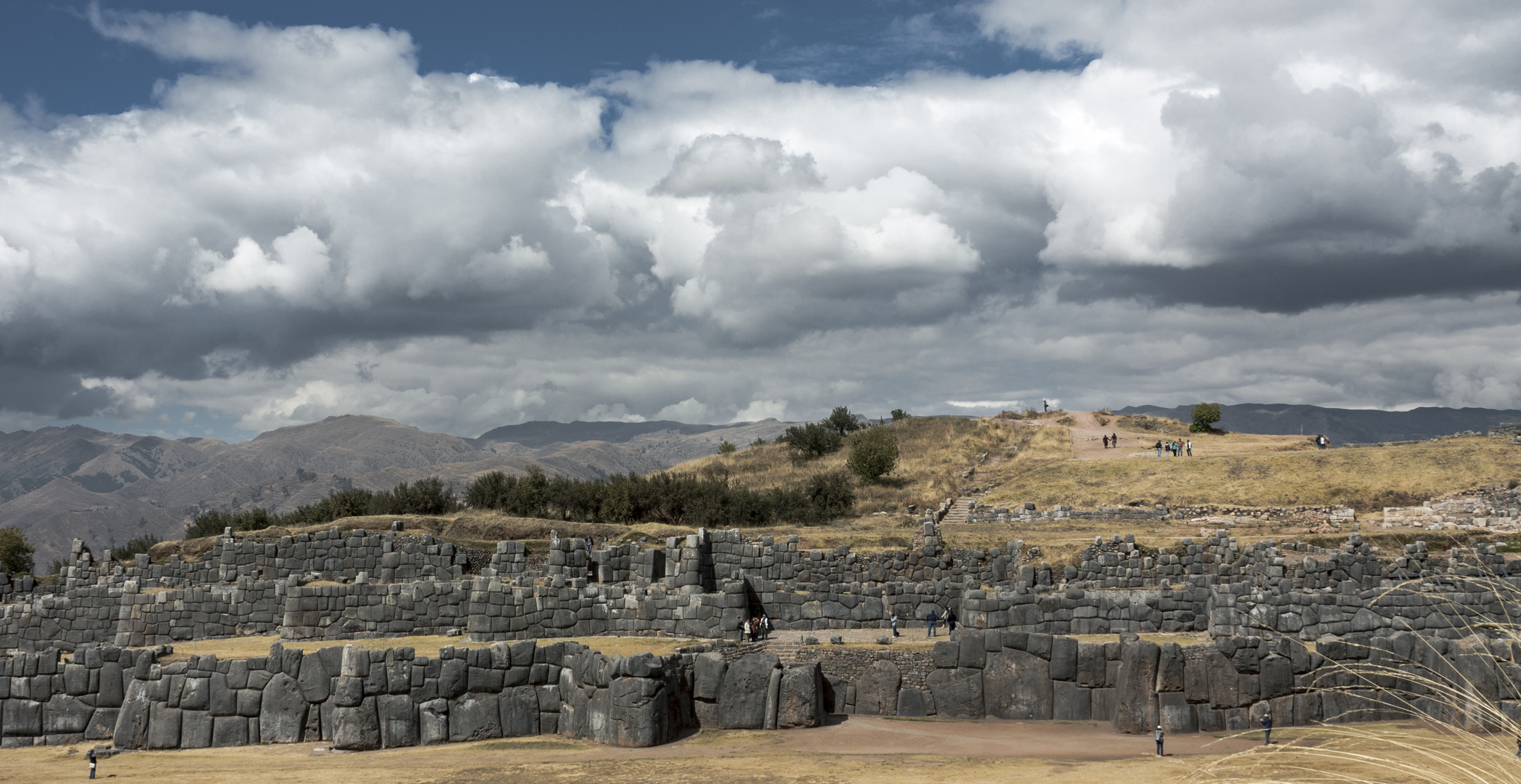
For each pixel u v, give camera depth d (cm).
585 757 3109
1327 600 3969
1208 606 4362
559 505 7662
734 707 3591
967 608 4372
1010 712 3731
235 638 4716
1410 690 3381
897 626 4697
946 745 3266
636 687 3341
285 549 5278
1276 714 3472
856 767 2844
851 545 5756
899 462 9919
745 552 4950
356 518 6631
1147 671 3519
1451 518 6062
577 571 4916
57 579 5812
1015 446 10275
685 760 3000
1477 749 747
